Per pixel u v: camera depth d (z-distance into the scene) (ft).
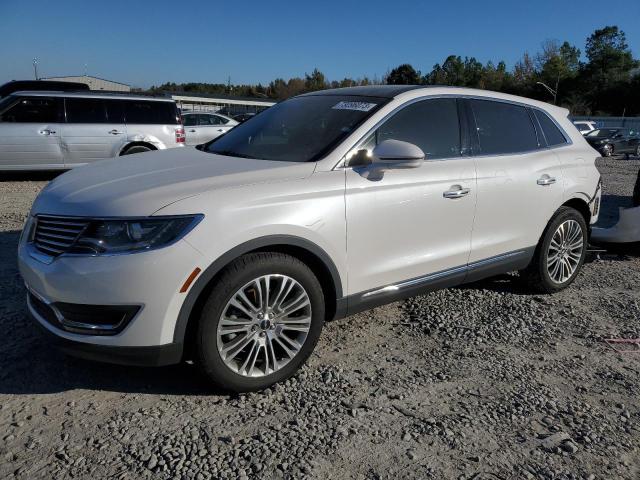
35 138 35.65
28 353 11.41
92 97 37.19
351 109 12.43
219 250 9.33
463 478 8.21
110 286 8.89
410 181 11.93
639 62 251.60
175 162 11.66
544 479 8.26
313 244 10.47
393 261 11.91
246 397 10.16
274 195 10.04
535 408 10.16
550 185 15.19
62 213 9.62
